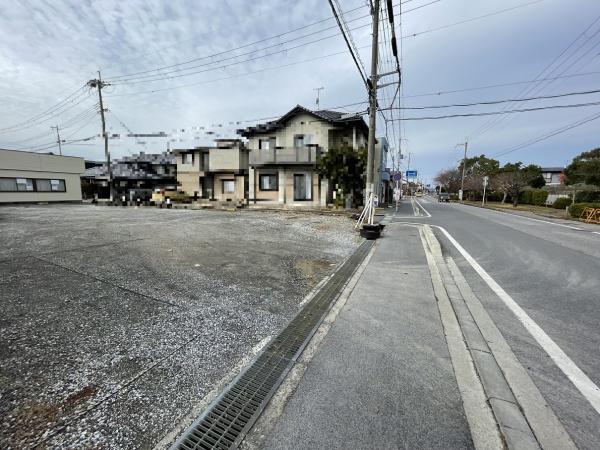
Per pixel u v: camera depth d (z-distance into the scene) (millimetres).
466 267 5320
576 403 1902
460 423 1714
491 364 2299
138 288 3980
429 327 2945
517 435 1604
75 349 2490
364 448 1551
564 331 2900
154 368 2258
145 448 1562
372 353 2471
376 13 8789
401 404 1867
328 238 8328
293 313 3299
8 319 3018
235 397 1951
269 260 5676
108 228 9484
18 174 20969
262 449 1557
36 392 1958
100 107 22109
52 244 6742
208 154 22328
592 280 4523
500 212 18219
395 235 9102
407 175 28797
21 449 1512
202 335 2771
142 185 28500
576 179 20438
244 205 19406
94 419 1741
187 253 6094
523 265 5422
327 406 1860
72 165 24125
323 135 18141
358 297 3787
